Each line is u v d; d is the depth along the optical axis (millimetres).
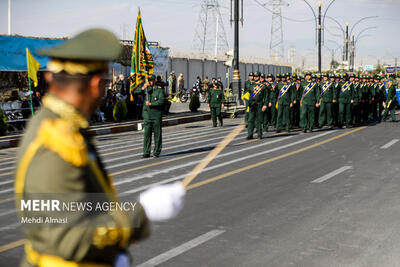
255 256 4707
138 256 4730
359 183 8094
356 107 19203
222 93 19672
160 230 5562
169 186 1759
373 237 5238
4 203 7016
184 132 17781
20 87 19797
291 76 18375
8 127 16344
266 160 10633
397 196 7117
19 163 1520
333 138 14820
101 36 1519
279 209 6461
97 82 1569
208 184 8117
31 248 1638
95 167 1602
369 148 12438
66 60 1523
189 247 4980
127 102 21469
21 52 17703
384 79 24141
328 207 6535
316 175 8844
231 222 5871
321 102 18047
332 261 4547
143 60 15367
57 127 1492
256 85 14578
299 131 17375
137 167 9984
